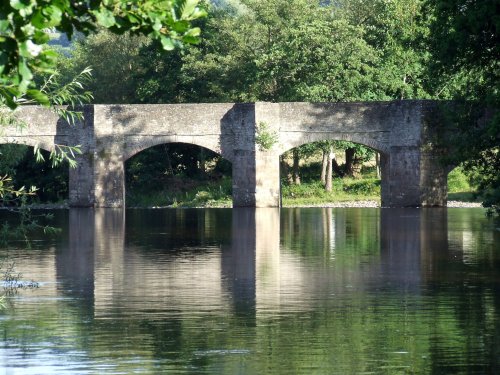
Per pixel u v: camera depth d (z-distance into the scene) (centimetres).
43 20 1455
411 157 10544
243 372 2853
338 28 12131
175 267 5253
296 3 13000
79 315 3747
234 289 4412
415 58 12162
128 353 3095
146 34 1559
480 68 8175
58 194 12612
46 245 6550
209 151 13225
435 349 3131
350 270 5078
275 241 6794
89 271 5081
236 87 12900
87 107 10956
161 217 9575
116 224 8588
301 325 3538
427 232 7350
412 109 10494
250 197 10869
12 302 4050
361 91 12156
